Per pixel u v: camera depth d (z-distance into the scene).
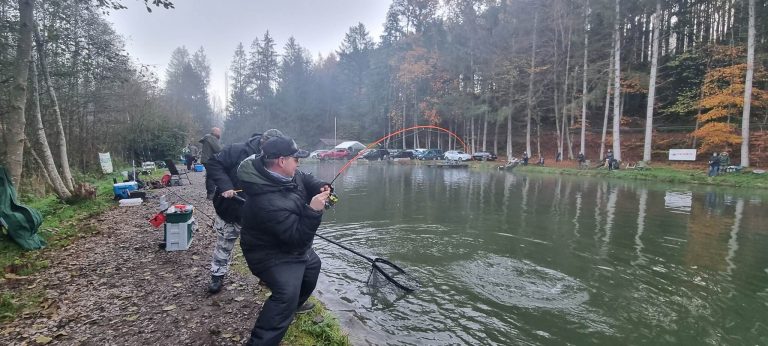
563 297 4.58
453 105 36.59
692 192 14.48
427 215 9.74
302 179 3.12
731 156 24.47
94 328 3.24
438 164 31.45
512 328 3.85
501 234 7.64
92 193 9.23
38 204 8.25
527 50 32.25
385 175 23.16
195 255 5.28
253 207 2.58
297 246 2.61
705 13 30.05
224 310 3.64
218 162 3.90
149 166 19.50
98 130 19.88
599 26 27.98
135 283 4.24
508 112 31.12
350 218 9.34
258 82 63.56
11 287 4.03
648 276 5.25
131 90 21.97
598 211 10.35
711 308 4.30
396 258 6.02
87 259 5.04
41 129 8.70
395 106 44.44
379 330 3.75
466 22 34.34
